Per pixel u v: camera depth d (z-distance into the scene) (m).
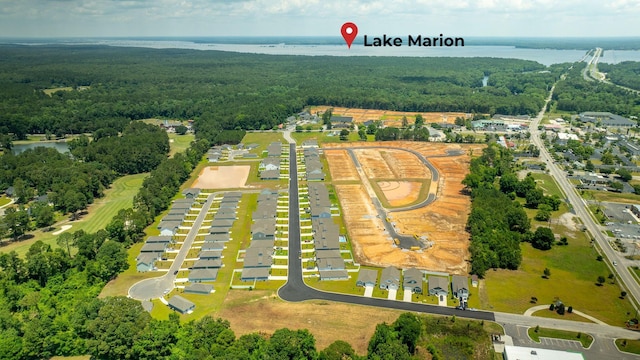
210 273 156.38
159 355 114.31
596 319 134.00
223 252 174.62
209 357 106.31
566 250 176.12
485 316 134.88
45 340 117.94
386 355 106.88
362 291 148.25
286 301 142.62
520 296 145.25
